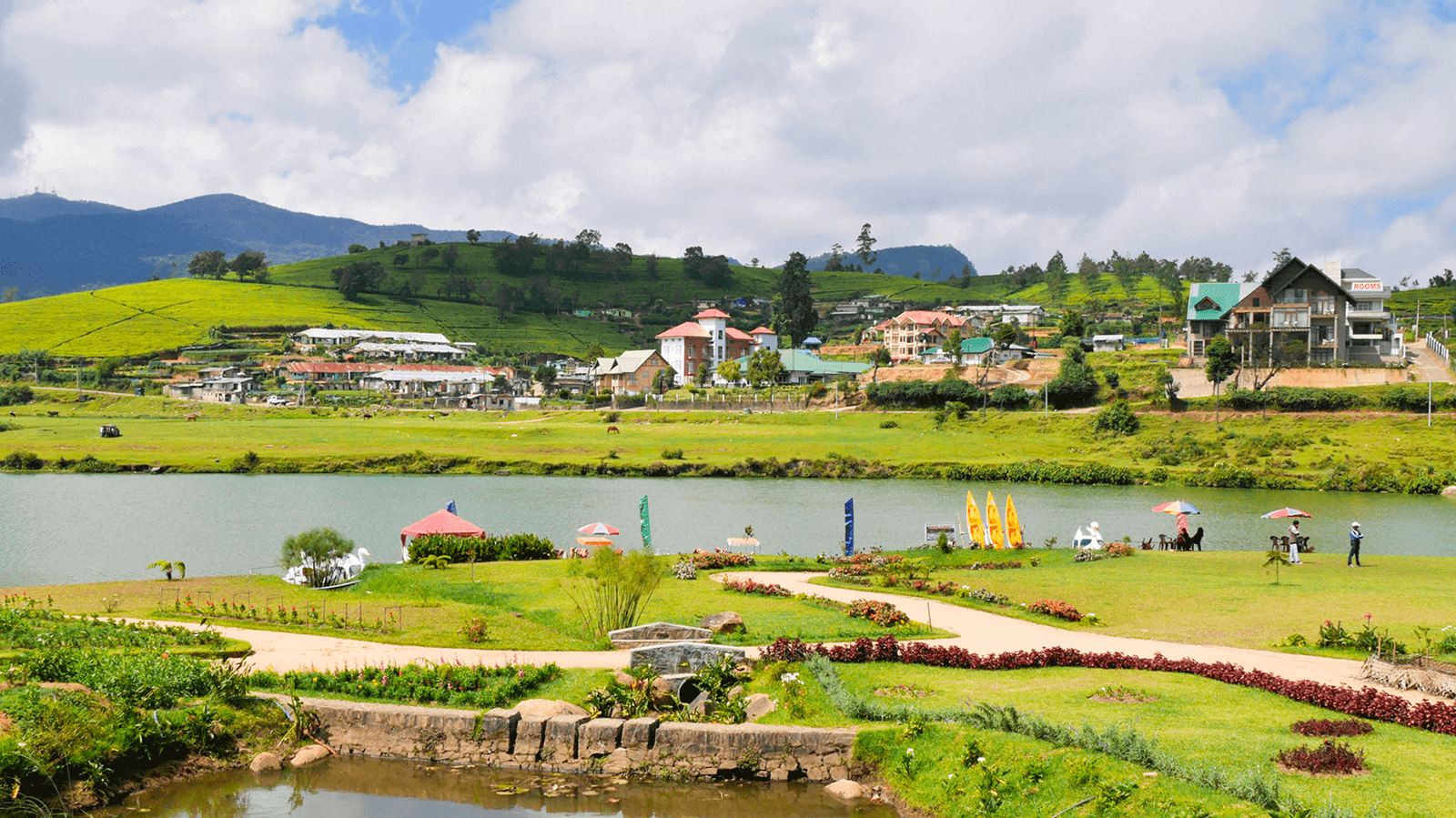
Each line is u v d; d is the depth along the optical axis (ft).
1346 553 218.38
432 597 157.38
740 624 128.57
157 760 86.22
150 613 138.41
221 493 352.69
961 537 270.67
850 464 426.51
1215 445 443.73
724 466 426.51
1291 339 548.72
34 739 80.12
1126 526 291.79
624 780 87.71
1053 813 70.38
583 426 568.41
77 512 306.35
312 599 153.38
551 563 191.93
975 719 85.56
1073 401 553.23
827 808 82.07
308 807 82.94
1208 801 67.05
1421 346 603.67
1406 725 83.76
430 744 91.66
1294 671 104.73
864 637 123.54
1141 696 94.22
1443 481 365.81
